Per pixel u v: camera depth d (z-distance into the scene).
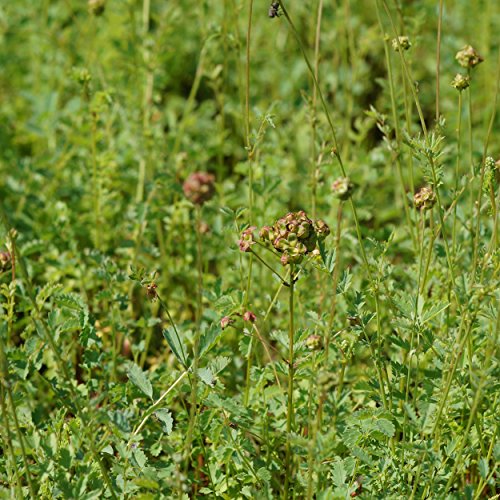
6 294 3.57
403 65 3.67
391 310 3.95
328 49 7.33
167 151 6.09
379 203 6.02
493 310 3.32
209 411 3.50
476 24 7.27
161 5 8.00
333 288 3.23
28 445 3.35
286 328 4.48
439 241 4.43
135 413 3.90
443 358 3.59
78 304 3.67
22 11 7.44
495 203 3.62
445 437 3.64
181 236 5.35
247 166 5.14
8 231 2.98
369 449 3.40
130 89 6.10
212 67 6.31
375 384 3.62
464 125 6.29
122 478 3.30
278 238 3.04
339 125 5.90
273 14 3.41
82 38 6.98
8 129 6.84
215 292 4.05
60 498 3.39
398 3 4.83
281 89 7.11
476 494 3.43
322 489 3.34
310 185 4.69
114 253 5.56
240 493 3.58
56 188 5.91
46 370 4.82
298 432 3.67
